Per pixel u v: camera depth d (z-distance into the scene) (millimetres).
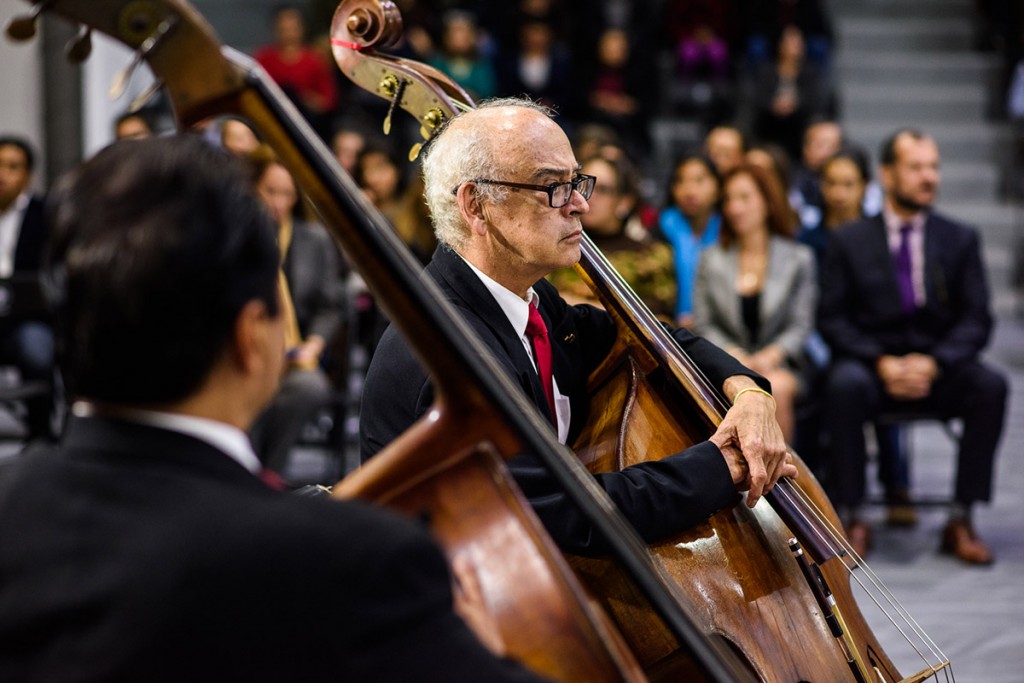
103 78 7465
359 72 1957
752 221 4520
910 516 4375
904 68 10352
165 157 984
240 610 902
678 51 9422
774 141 8930
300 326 4402
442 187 1877
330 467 4891
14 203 5289
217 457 981
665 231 5258
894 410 4238
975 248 4383
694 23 9531
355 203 1143
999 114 10164
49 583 926
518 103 1946
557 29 9445
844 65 10391
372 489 1168
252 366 1000
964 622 3357
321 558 917
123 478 957
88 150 7438
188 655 896
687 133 9297
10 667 925
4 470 1013
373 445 1793
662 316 4223
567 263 1846
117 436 976
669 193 5387
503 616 1108
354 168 5457
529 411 1261
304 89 8367
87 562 926
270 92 1113
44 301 4625
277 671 899
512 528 1146
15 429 5621
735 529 1825
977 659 3074
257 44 10117
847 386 4078
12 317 4652
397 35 1952
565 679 1085
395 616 916
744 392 1920
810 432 4457
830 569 1947
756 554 1812
